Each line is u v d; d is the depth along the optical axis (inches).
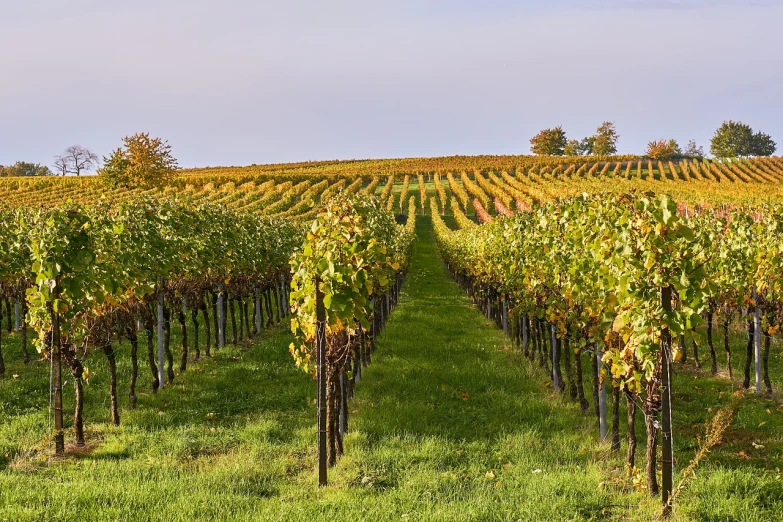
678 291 238.2
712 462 295.6
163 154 2459.4
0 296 581.6
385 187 2987.2
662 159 4097.0
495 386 448.5
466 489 263.0
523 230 539.8
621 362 270.8
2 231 536.7
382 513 233.5
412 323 725.9
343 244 283.1
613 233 281.1
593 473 278.4
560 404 403.2
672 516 229.0
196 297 546.0
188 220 527.5
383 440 331.9
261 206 2116.1
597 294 329.1
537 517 229.9
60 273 314.0
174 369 509.7
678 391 438.0
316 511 235.8
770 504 242.5
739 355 548.1
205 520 223.5
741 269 445.4
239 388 446.6
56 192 2194.9
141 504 237.8
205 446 328.5
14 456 311.1
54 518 221.0
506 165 3656.5
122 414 390.0
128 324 406.3
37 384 445.7
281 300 815.1
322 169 3907.5
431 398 418.0
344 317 279.7
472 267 822.5
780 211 486.6
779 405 408.8
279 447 323.9
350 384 419.8
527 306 473.7
